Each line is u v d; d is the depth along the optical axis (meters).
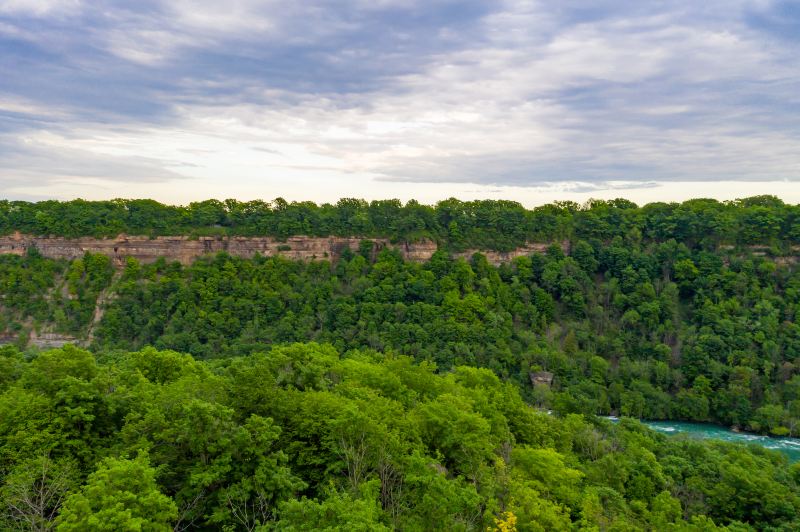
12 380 51.38
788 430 103.56
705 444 81.00
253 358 72.06
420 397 54.56
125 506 26.33
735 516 62.25
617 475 59.50
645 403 114.38
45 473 31.12
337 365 62.22
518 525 35.00
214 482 34.78
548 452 46.53
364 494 29.88
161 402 39.12
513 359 117.50
